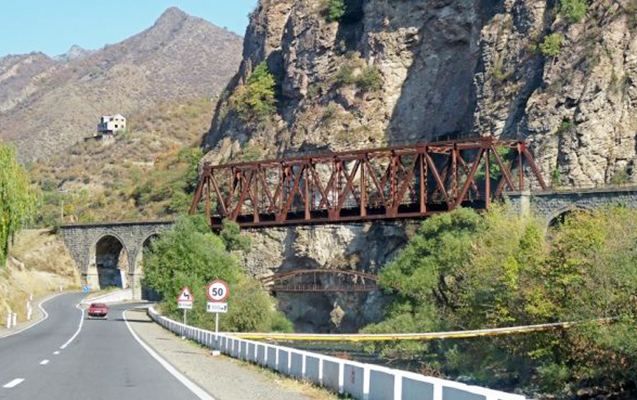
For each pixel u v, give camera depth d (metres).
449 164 108.25
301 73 174.25
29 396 22.31
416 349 66.75
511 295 52.84
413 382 18.64
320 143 161.12
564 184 116.62
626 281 41.84
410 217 101.94
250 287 87.62
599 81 117.81
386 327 72.19
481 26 148.50
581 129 117.06
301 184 148.88
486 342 55.22
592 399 42.25
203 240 98.81
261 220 122.62
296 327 149.38
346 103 162.12
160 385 26.73
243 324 80.25
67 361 35.12
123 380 27.86
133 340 55.06
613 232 47.03
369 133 157.75
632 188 88.12
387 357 68.44
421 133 154.12
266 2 199.00
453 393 16.50
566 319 45.19
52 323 78.94
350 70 164.38
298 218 126.25
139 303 139.75
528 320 50.97
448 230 85.56
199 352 46.56
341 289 127.06
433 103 154.50
